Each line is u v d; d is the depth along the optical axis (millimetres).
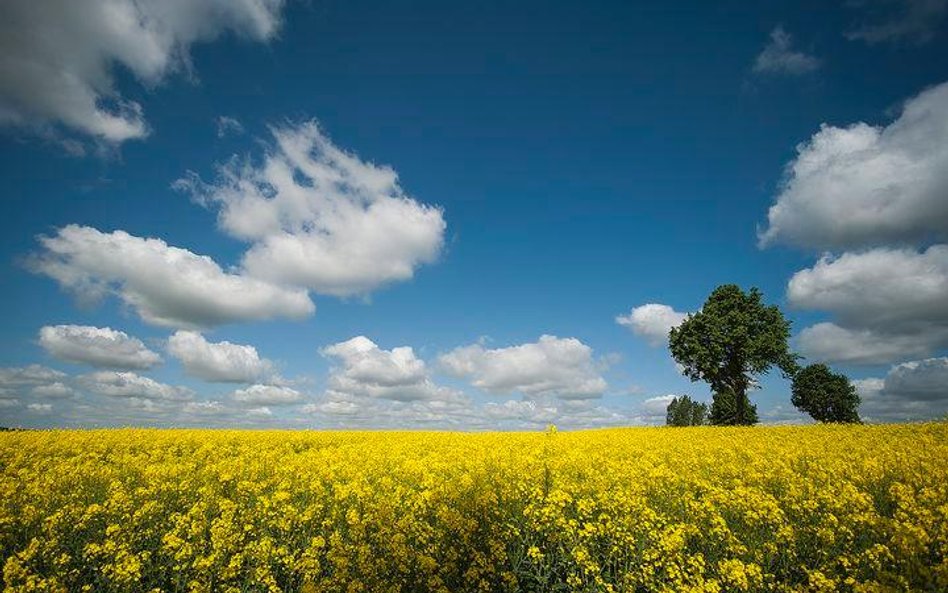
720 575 9102
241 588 9016
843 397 68125
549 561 9773
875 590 7664
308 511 10727
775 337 45406
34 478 14836
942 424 25891
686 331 47750
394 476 15398
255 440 25594
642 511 10766
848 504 11258
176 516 10984
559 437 27422
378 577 8773
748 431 29469
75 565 9500
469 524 9891
